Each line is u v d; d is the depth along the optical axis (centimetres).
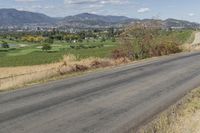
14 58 8538
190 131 926
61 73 2114
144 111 1157
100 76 2005
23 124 952
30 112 1095
